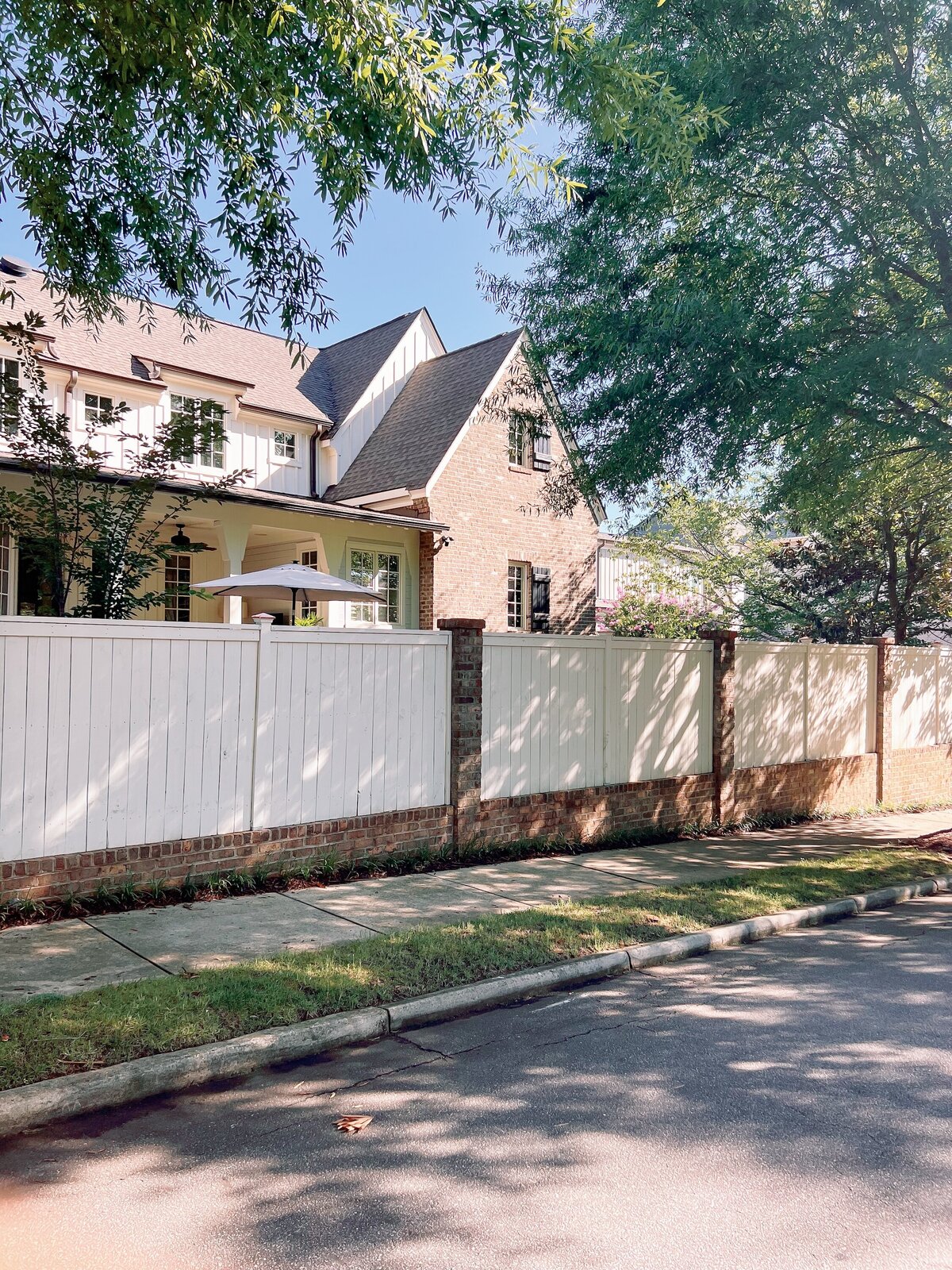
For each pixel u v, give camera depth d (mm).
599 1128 3535
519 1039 4477
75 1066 3764
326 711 7406
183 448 8555
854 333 9180
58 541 7707
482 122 5832
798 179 8648
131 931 5688
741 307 8227
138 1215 2920
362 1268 2664
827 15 8172
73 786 6066
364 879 7367
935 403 9961
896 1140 3473
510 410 11367
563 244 9766
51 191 6641
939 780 14609
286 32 5410
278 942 5551
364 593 11695
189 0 5078
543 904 6754
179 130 6340
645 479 9828
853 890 7852
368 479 17797
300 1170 3201
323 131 5949
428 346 21047
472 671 8336
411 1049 4344
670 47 8477
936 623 19656
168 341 17938
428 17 5344
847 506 11945
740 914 6766
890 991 5312
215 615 17547
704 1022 4746
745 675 11266
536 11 5297
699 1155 3338
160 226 7070
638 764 9961
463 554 17312
